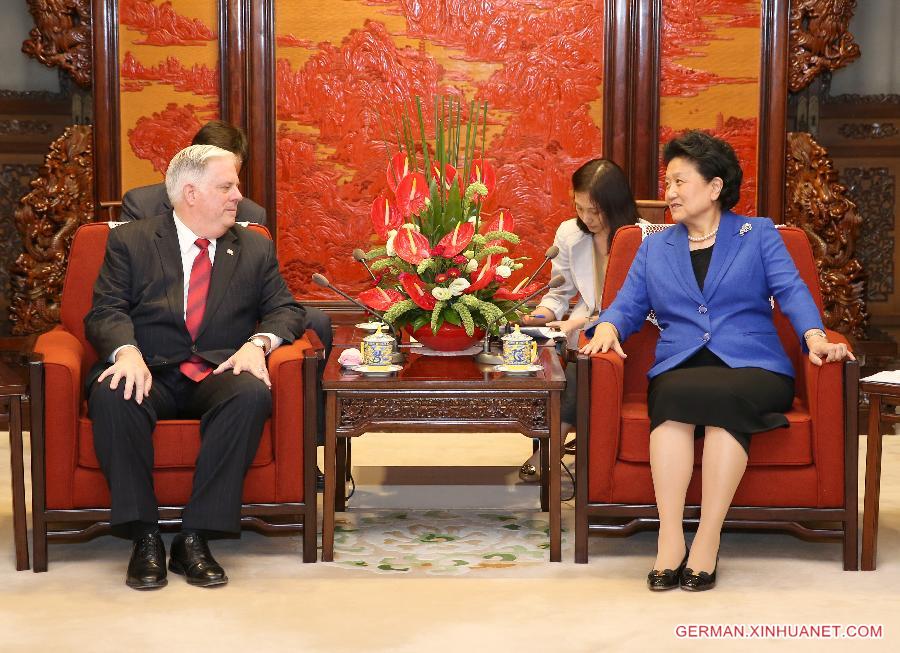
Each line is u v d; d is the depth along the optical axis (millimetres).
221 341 3240
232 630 2590
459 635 2561
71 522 3230
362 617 2678
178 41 5145
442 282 3293
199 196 3213
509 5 5172
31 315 5211
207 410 3031
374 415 3066
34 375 2961
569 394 3688
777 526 3068
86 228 3465
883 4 6090
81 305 3422
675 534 2926
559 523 3111
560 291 3992
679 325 3227
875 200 6273
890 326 6355
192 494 2941
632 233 3479
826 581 2961
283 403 3035
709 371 3072
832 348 2986
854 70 6168
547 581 2951
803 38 5195
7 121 5828
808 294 3146
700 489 3059
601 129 5242
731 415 2887
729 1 5152
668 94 5219
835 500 3037
